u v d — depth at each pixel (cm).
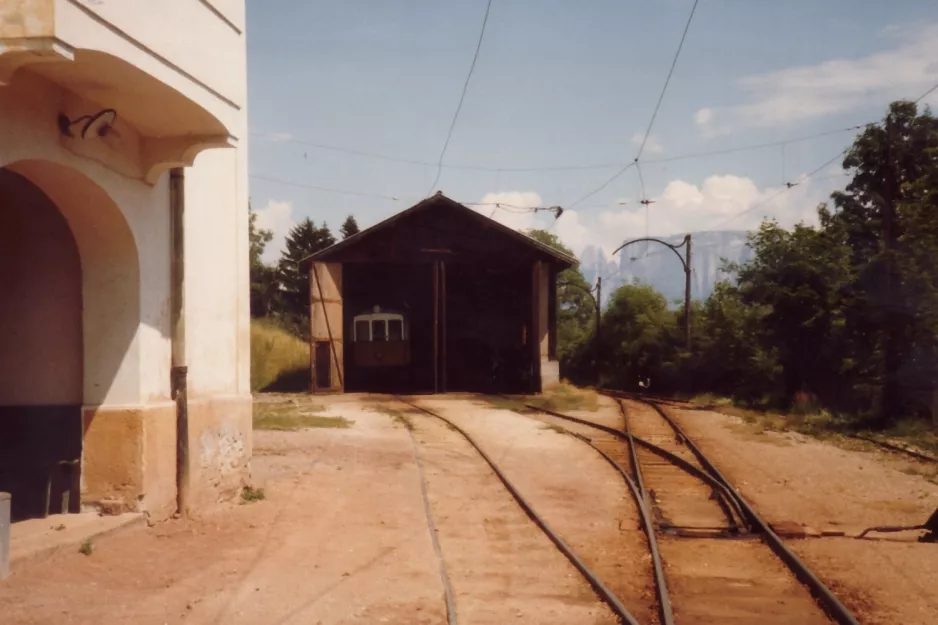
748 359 3519
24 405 881
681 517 1181
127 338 879
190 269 1002
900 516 1176
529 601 736
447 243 3722
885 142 2703
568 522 1102
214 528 938
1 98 688
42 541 760
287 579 761
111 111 770
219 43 870
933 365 2412
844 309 2778
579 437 2048
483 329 4231
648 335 4616
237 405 1106
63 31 614
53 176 788
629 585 800
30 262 880
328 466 1442
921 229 2395
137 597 684
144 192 898
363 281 4259
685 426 2406
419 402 3158
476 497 1254
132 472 873
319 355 3634
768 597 765
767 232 3089
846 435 2189
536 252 3694
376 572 804
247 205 1169
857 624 666
